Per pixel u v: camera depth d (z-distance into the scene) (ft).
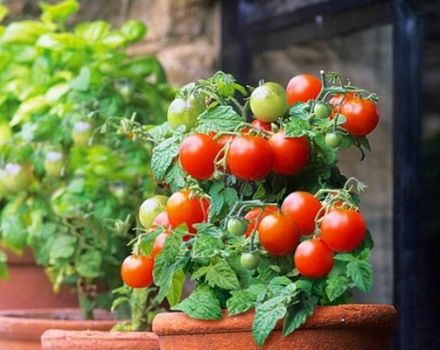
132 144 5.34
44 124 5.51
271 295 3.35
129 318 5.40
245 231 3.44
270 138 3.50
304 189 3.63
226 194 3.58
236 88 3.75
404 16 5.49
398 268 5.48
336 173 3.66
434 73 5.33
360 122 3.55
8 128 5.71
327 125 3.51
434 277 5.29
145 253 3.76
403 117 5.48
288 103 3.70
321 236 3.41
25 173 5.54
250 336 3.35
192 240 3.52
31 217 5.54
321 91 3.59
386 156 5.65
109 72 5.62
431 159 5.33
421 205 5.39
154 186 4.92
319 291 3.42
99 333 4.24
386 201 5.65
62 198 5.29
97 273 5.32
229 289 3.46
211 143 3.53
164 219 3.75
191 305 3.40
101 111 5.43
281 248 3.43
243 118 3.61
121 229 4.82
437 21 5.31
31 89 5.75
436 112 5.32
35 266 5.81
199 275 3.45
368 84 5.78
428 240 5.33
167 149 3.67
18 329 4.91
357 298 5.83
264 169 3.47
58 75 5.71
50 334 4.29
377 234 5.72
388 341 3.50
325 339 3.34
